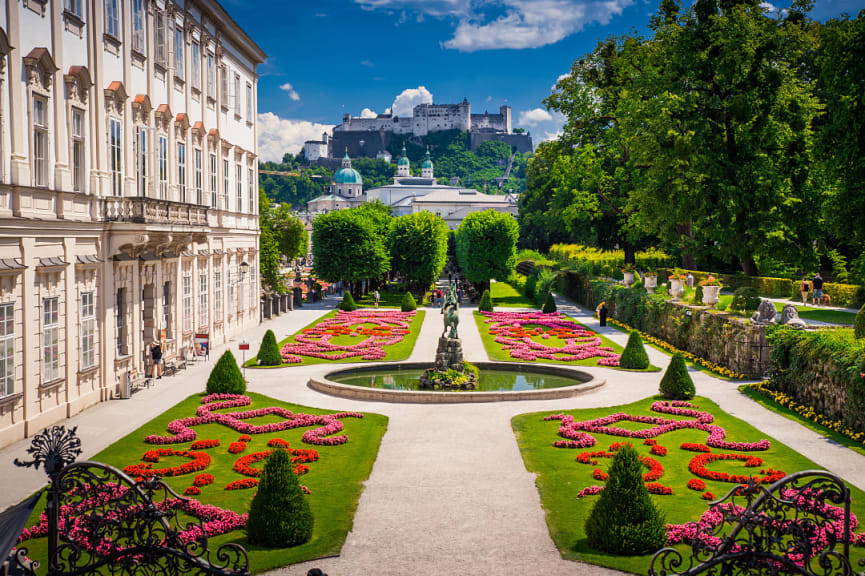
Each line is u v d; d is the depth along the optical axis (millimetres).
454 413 26109
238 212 48750
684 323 40938
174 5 35875
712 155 50031
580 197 72500
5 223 20938
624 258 77062
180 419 24531
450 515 15945
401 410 26609
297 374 34094
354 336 47750
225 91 46000
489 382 32719
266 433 23469
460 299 74938
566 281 80438
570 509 16328
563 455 20797
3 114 21281
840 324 38938
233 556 13617
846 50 37688
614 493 14000
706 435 23094
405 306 64125
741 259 55031
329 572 12969
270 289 65938
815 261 51969
